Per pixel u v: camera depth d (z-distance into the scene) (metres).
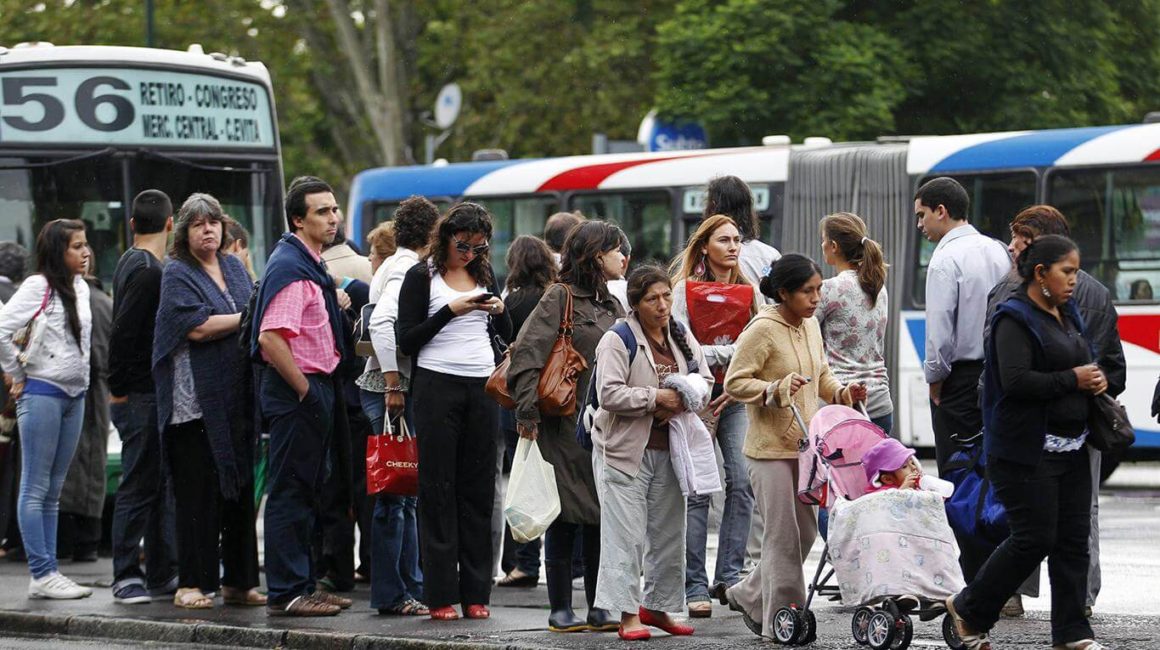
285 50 46.03
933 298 10.93
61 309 12.70
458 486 11.13
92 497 14.92
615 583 10.10
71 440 12.88
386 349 11.29
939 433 11.09
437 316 10.79
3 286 15.23
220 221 12.02
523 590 12.82
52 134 17.64
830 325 11.81
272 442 11.48
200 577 12.05
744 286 11.38
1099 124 33.69
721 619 11.14
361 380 12.06
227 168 18.70
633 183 25.20
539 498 10.36
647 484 10.22
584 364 10.40
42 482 12.70
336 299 11.67
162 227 12.59
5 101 17.48
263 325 11.24
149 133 18.09
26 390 12.66
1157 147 21.09
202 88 18.58
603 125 42.50
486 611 11.29
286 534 11.50
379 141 46.72
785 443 10.00
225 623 11.24
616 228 10.69
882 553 9.37
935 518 9.44
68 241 12.75
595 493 10.48
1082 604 9.27
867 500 9.44
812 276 9.95
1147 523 16.52
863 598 9.41
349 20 43.72
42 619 11.81
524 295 12.48
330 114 47.88
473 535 11.19
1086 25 33.44
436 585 11.08
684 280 11.55
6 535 15.17
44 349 12.63
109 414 15.32
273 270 11.31
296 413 11.41
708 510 11.50
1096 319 10.34
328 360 11.53
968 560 10.15
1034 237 9.99
